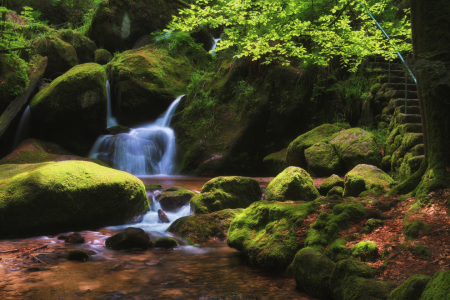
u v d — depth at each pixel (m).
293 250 4.01
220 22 6.54
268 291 3.40
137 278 3.75
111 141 13.61
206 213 6.30
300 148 9.70
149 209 7.14
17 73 12.53
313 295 3.28
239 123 12.59
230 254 4.72
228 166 12.28
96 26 18.52
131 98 15.27
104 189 6.15
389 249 3.49
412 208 4.09
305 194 6.30
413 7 4.60
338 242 3.82
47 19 21.77
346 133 8.99
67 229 5.92
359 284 2.86
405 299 2.46
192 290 3.41
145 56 16.45
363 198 5.22
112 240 5.02
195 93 14.20
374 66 10.77
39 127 13.23
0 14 14.77
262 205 4.93
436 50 4.33
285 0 6.43
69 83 12.95
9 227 5.45
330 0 7.65
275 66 12.48
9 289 3.39
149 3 19.30
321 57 7.94
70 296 3.23
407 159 6.66
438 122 4.42
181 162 13.23
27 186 5.63
